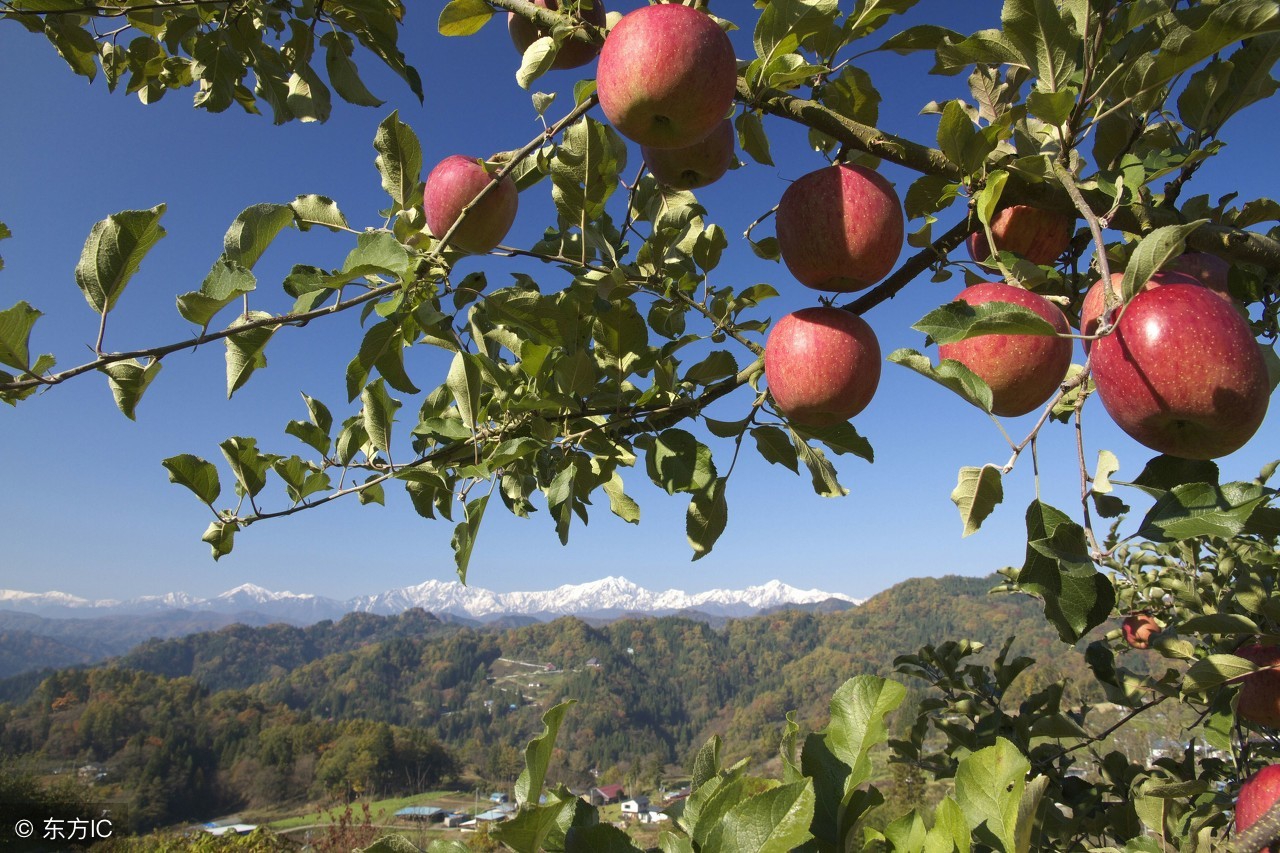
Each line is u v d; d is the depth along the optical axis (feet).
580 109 6.90
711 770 4.57
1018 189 6.27
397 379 8.28
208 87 12.42
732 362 8.96
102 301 5.88
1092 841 11.28
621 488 10.35
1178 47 5.50
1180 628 7.91
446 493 9.63
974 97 8.46
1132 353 5.00
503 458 7.68
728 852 3.30
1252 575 8.76
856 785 4.14
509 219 8.09
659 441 8.68
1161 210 5.99
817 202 6.71
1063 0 6.08
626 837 3.74
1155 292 5.14
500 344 8.76
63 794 96.27
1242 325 4.92
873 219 6.57
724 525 8.67
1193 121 6.61
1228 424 4.83
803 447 9.04
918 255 6.93
